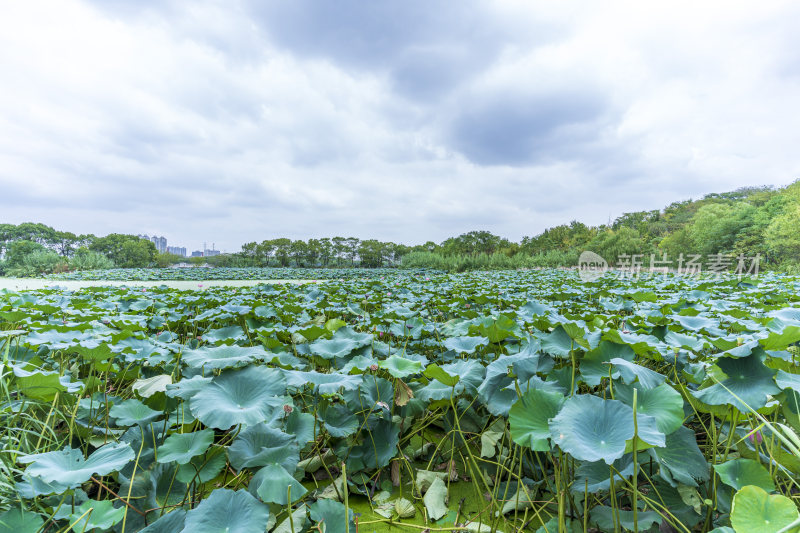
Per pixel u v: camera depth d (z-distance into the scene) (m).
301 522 1.77
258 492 1.54
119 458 1.56
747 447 1.77
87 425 2.22
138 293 7.33
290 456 1.85
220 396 1.83
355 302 6.39
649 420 1.40
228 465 2.30
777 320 2.43
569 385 2.12
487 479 2.29
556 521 1.84
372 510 2.11
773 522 1.18
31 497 1.45
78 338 2.54
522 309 4.53
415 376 3.02
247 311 4.57
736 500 1.25
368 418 2.46
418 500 2.20
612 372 1.99
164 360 2.74
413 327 3.96
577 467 1.91
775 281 10.49
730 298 6.14
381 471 2.46
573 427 1.45
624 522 1.64
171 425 2.26
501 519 2.00
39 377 1.74
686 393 2.14
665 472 1.75
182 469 1.85
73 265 35.12
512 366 2.18
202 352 2.30
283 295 7.63
